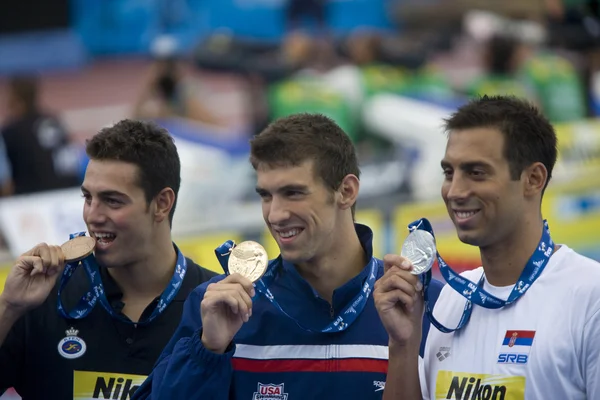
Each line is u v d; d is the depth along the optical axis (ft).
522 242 30.12
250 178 77.20
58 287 37.76
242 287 30.76
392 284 30.25
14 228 71.31
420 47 124.57
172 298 37.01
